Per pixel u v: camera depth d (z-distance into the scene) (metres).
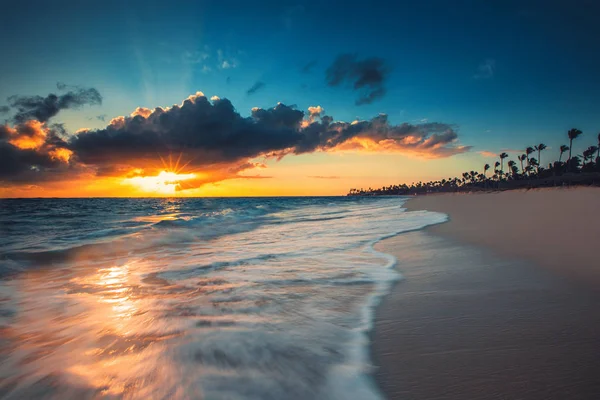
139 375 2.18
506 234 7.71
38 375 2.27
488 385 1.96
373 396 1.88
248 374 2.12
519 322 2.82
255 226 13.65
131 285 4.70
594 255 5.04
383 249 6.96
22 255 7.12
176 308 3.54
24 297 4.20
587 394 1.84
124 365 2.33
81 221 17.36
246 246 8.23
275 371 2.16
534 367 2.13
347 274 4.89
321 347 2.51
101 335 2.91
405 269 5.06
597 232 7.14
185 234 10.75
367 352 2.42
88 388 2.07
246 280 4.68
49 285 4.84
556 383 1.95
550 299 3.33
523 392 1.88
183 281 4.80
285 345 2.54
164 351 2.50
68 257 7.12
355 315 3.19
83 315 3.50
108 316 3.41
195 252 7.59
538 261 4.87
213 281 4.71
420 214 17.47
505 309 3.14
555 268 4.44
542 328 2.68
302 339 2.65
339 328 2.88
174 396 1.91
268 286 4.32
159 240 9.56
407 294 3.80
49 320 3.38
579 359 2.20
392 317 3.10
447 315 3.08
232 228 12.98
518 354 2.30
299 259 6.16
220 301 3.73
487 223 10.52
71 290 4.53
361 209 26.73
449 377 2.06
